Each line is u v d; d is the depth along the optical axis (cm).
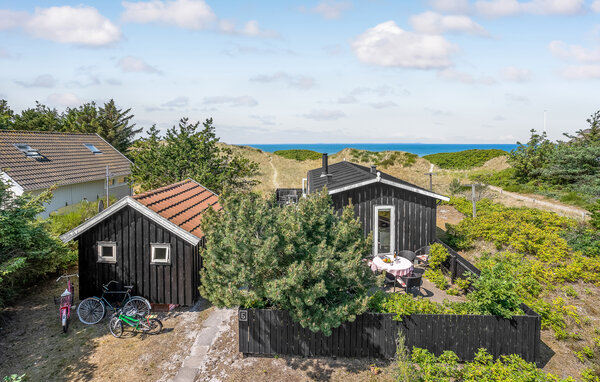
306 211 817
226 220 831
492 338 771
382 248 1361
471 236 1490
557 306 952
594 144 2841
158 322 905
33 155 2091
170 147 2069
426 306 802
